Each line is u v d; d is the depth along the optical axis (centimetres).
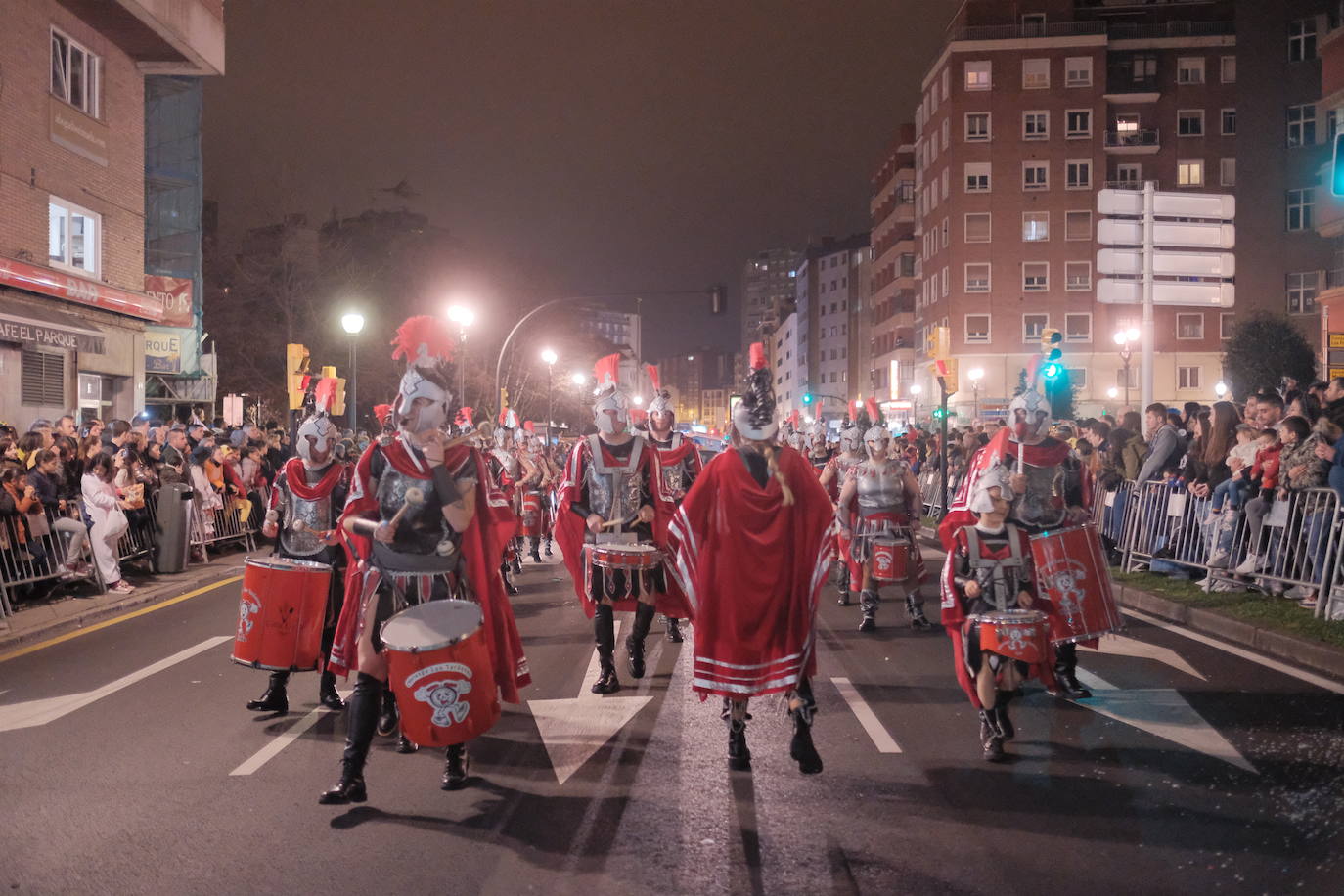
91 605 1166
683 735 671
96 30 2352
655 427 985
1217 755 612
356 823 516
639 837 494
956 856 469
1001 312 5794
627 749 639
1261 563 1106
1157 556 1296
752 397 574
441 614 539
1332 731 660
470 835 498
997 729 607
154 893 435
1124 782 568
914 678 828
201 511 1592
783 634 568
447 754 568
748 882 443
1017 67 5788
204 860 470
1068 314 5753
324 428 711
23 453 1316
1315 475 1035
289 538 722
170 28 2372
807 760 559
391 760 623
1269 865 455
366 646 550
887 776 584
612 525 802
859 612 1166
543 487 1752
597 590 781
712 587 575
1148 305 1642
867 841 488
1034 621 596
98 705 753
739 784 571
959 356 5838
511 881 445
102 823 517
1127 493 1399
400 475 555
